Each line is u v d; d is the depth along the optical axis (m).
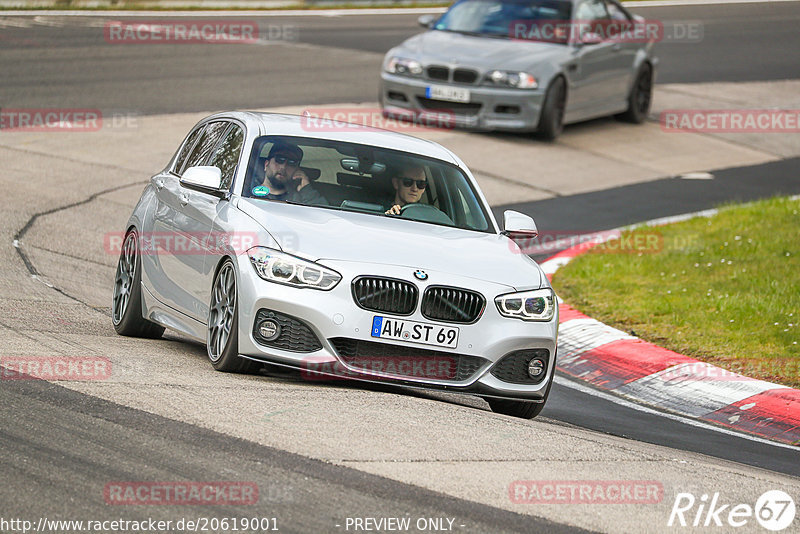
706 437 28.00
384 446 20.86
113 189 51.97
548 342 26.44
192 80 76.12
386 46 97.19
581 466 21.31
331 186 28.50
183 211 29.38
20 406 21.19
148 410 21.62
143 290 31.02
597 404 30.72
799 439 28.72
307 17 114.56
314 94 74.44
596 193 60.09
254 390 24.09
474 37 70.56
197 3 115.06
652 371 33.00
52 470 18.23
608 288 42.09
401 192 29.03
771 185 65.00
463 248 27.14
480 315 25.56
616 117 78.31
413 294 25.09
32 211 46.28
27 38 87.00
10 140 58.06
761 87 91.69
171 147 59.53
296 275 24.92
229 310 25.97
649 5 134.12
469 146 65.62
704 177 66.12
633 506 19.25
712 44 109.12
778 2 143.12
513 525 17.72
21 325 29.39
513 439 22.56
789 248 46.28
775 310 37.69
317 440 20.78
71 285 37.16
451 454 20.89
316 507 17.58
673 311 38.47
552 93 67.81
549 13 71.31
